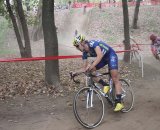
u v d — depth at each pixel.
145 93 8.83
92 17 32.72
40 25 27.94
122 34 27.05
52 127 6.08
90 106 6.03
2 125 6.21
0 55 20.39
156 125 6.05
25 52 17.08
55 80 8.98
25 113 6.95
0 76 11.13
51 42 8.88
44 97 8.16
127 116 6.64
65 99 7.98
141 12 33.00
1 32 30.19
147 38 25.69
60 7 47.12
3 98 8.08
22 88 9.00
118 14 32.66
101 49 6.18
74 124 6.20
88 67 6.03
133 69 12.52
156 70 12.65
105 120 6.39
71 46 23.78
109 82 6.60
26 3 31.55
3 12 18.81
